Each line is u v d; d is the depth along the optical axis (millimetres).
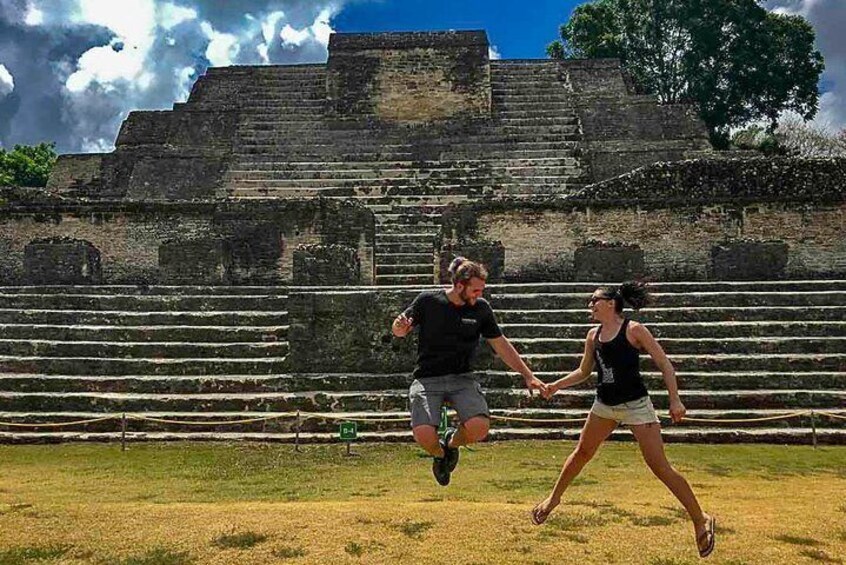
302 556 5211
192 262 17281
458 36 32219
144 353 13242
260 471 9016
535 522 5500
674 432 10969
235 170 26562
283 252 18766
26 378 12344
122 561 5133
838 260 18250
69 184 28516
